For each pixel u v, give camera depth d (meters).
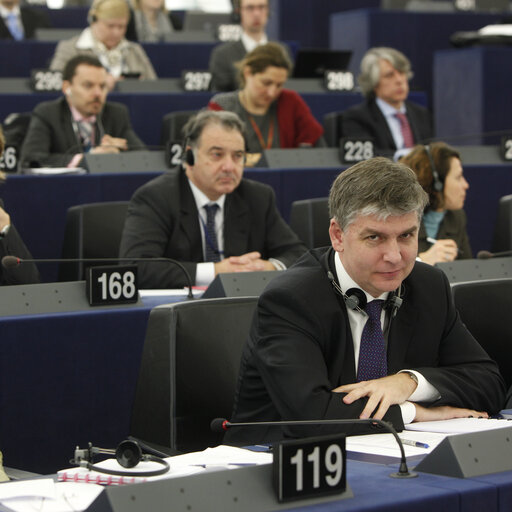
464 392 3.33
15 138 9.07
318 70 11.76
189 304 3.62
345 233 3.08
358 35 13.56
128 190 7.36
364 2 15.14
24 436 4.46
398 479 2.39
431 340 3.39
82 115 8.77
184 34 13.89
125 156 7.78
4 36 13.59
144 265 5.65
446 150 6.22
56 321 4.50
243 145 5.78
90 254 6.25
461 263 5.48
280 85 8.62
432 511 2.23
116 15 11.33
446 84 12.55
